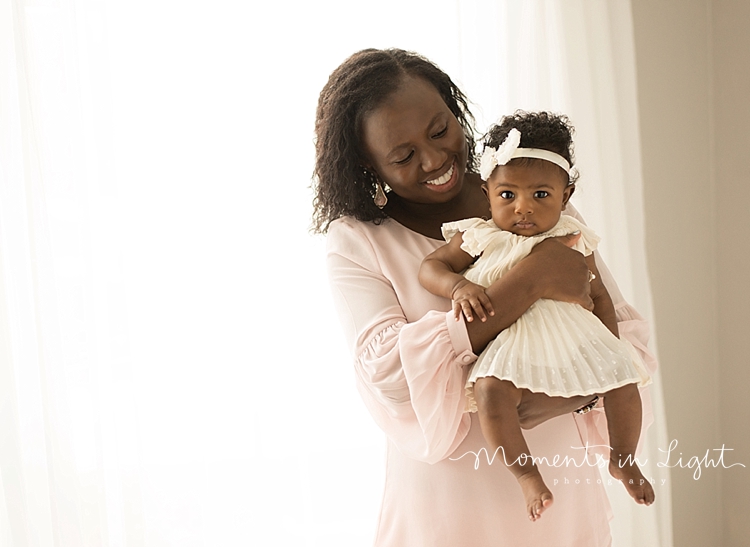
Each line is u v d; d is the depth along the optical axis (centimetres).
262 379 207
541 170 122
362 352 124
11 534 178
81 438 185
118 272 189
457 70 217
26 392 182
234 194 206
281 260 210
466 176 147
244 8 207
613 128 228
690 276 245
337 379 215
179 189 202
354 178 139
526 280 117
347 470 217
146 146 199
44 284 178
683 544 245
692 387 245
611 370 114
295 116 210
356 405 217
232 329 205
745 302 237
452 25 218
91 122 189
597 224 226
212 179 204
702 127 244
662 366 243
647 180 239
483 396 111
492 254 124
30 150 177
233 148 206
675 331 244
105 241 189
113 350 189
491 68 221
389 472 136
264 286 208
